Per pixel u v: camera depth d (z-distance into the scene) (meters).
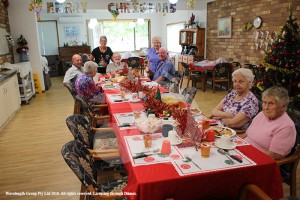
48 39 9.79
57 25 9.73
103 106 3.08
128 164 1.51
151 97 2.44
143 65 6.89
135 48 11.01
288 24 3.50
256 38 5.54
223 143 1.65
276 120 1.81
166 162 1.46
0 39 5.43
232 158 1.50
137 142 1.73
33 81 6.27
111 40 10.62
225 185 1.41
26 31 6.33
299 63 3.40
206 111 4.78
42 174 2.68
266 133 1.83
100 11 10.11
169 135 1.72
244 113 2.22
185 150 1.61
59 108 5.19
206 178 1.35
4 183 2.52
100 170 1.91
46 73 6.98
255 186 1.42
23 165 2.87
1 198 2.28
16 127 4.12
